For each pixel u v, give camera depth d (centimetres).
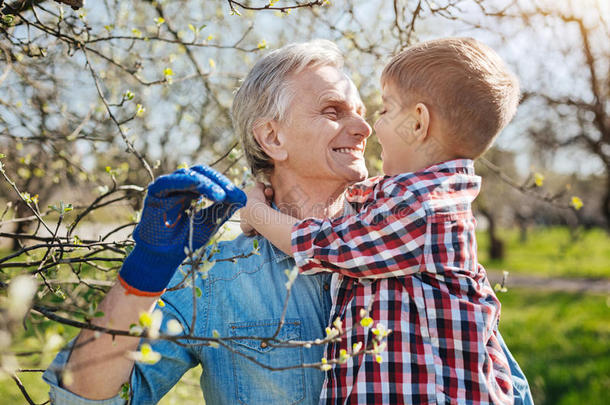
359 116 137
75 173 285
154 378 114
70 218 247
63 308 93
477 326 118
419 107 137
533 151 612
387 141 145
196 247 98
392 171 146
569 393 536
